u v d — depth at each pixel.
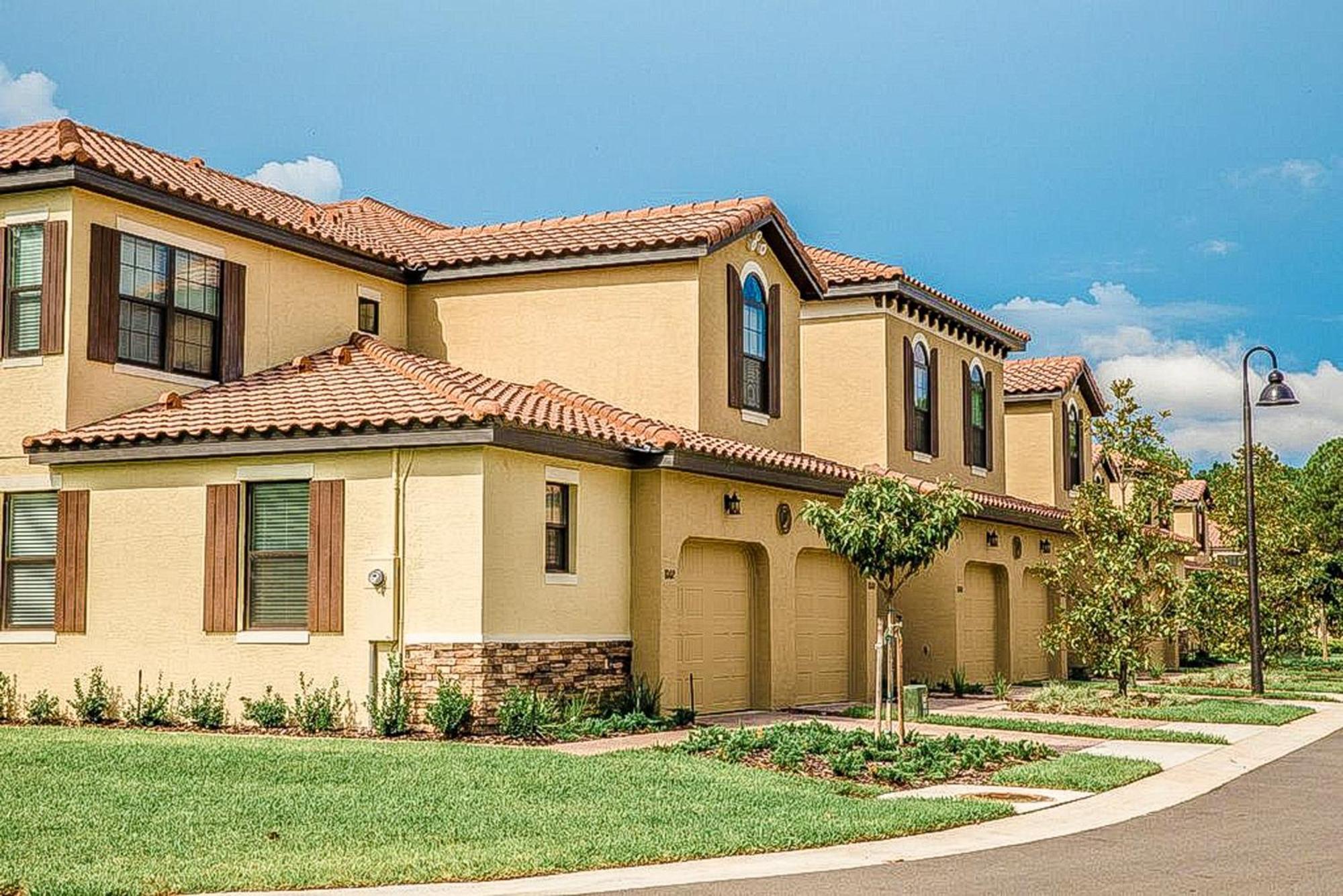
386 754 15.12
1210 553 55.22
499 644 18.09
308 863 10.30
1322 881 10.38
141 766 13.95
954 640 28.34
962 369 32.59
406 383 20.34
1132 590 24.86
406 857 10.58
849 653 26.20
